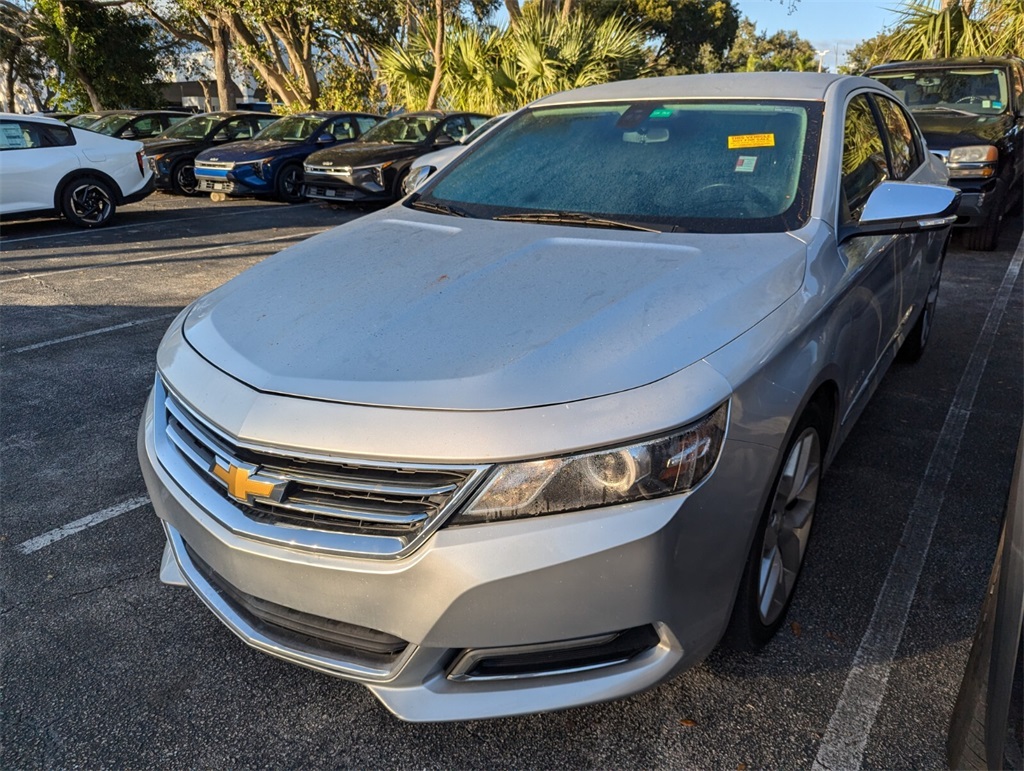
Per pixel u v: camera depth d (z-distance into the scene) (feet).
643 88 11.28
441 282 7.42
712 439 5.85
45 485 11.33
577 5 56.80
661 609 5.77
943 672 7.46
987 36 37.32
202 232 33.12
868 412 13.56
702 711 7.01
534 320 6.55
